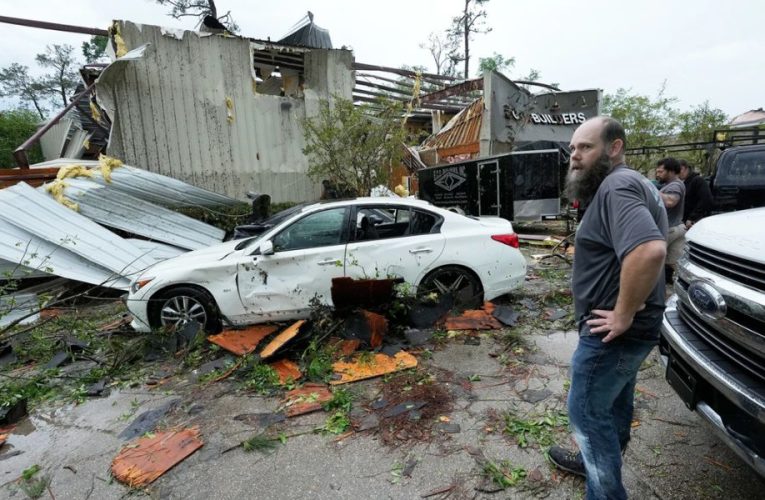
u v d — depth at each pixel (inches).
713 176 261.6
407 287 159.2
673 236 180.9
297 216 159.6
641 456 88.0
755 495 76.4
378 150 338.0
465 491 81.7
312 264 156.0
